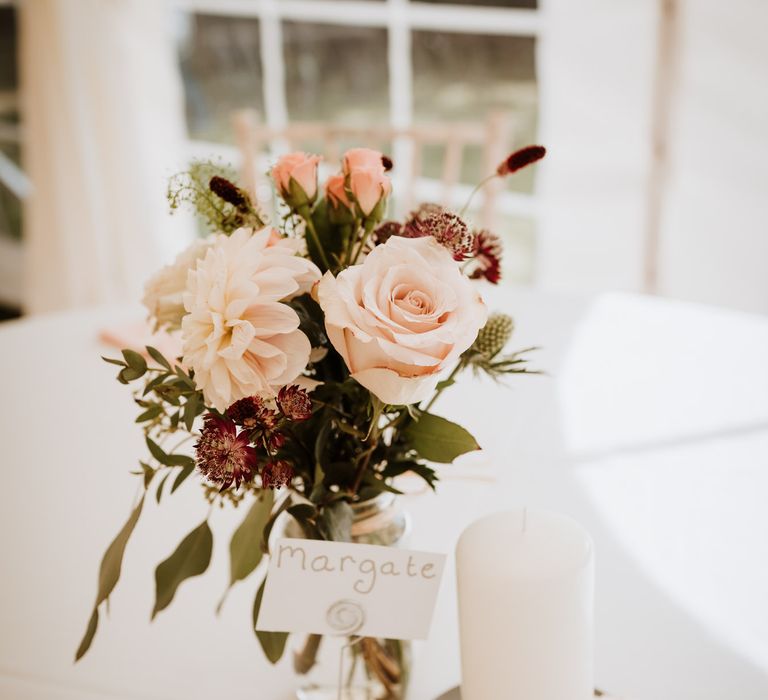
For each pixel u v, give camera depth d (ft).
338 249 2.14
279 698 2.38
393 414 2.30
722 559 2.79
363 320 1.72
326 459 2.05
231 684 2.44
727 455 3.31
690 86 6.56
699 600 2.63
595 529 2.96
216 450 1.78
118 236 9.67
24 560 2.98
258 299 1.79
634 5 6.61
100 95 9.09
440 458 2.02
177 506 3.22
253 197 2.22
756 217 6.64
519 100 8.31
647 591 2.68
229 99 9.85
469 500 3.13
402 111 8.82
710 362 4.01
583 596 1.82
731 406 3.64
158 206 9.55
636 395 3.77
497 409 3.74
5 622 2.71
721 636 2.49
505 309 4.64
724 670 2.38
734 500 3.06
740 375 3.88
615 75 6.91
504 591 1.77
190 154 10.04
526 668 1.84
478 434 3.55
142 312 4.80
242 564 2.11
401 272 1.81
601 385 3.87
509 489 3.18
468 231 1.98
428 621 1.99
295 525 2.15
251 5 9.10
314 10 8.80
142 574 2.89
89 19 8.82
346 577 1.97
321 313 2.01
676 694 2.31
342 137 6.01
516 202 8.52
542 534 1.86
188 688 2.43
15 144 11.55
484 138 5.78
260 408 1.80
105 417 3.83
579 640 1.85
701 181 6.79
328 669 2.23
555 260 7.88
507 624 1.80
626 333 4.32
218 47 9.62
